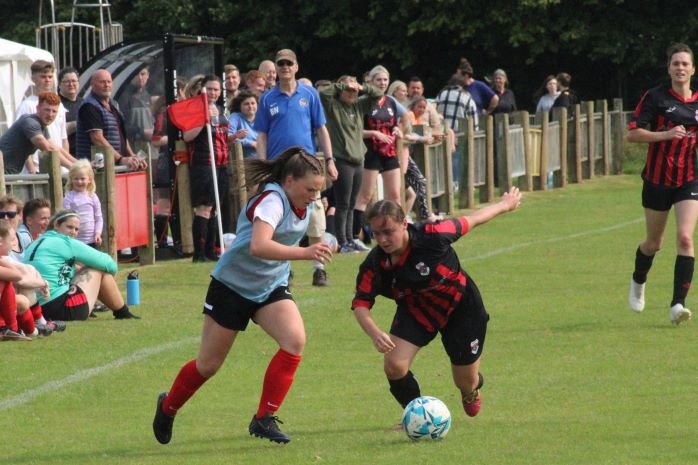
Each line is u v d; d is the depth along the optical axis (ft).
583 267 138.62
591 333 99.35
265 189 64.18
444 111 221.05
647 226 103.91
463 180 207.10
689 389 78.95
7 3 366.02
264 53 358.23
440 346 96.17
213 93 144.87
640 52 351.05
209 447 66.28
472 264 141.28
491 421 71.41
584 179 259.80
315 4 352.69
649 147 101.60
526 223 183.42
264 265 64.18
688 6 353.31
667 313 108.06
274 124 127.44
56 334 98.53
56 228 103.86
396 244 64.49
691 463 60.34
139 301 115.44
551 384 81.51
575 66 370.32
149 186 140.67
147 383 83.46
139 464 62.69
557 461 61.21
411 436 66.13
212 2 349.20
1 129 181.68
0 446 67.15
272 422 65.21
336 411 74.90
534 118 263.49
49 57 187.42
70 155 132.46
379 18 355.15
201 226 142.61
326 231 154.20
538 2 331.77
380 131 152.56
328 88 143.43
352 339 98.68
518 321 105.29
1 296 94.12
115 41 247.50
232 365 89.40
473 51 368.48
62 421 73.26
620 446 64.18
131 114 161.48
